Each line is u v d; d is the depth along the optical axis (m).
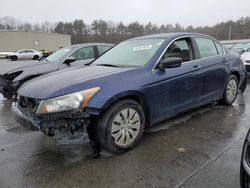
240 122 4.51
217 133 4.02
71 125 3.10
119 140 3.37
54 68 6.51
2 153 3.51
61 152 3.49
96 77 3.32
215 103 5.60
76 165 3.14
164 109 3.91
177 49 4.23
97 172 2.98
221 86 5.11
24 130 4.38
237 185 2.67
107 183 2.77
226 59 5.21
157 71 3.78
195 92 4.43
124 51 4.43
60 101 2.99
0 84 6.14
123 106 3.36
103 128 3.22
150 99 3.66
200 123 4.47
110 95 3.19
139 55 4.07
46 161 3.26
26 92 3.28
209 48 4.95
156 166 3.08
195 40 4.64
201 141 3.74
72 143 3.07
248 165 2.14
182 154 3.35
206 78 4.63
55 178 2.88
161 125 4.39
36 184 2.79
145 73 3.64
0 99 6.90
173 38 4.26
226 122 4.51
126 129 3.43
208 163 3.11
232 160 3.17
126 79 3.42
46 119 3.00
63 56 6.86
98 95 3.13
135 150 3.49
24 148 3.65
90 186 2.73
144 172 2.96
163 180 2.80
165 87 3.84
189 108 4.39
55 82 3.31
